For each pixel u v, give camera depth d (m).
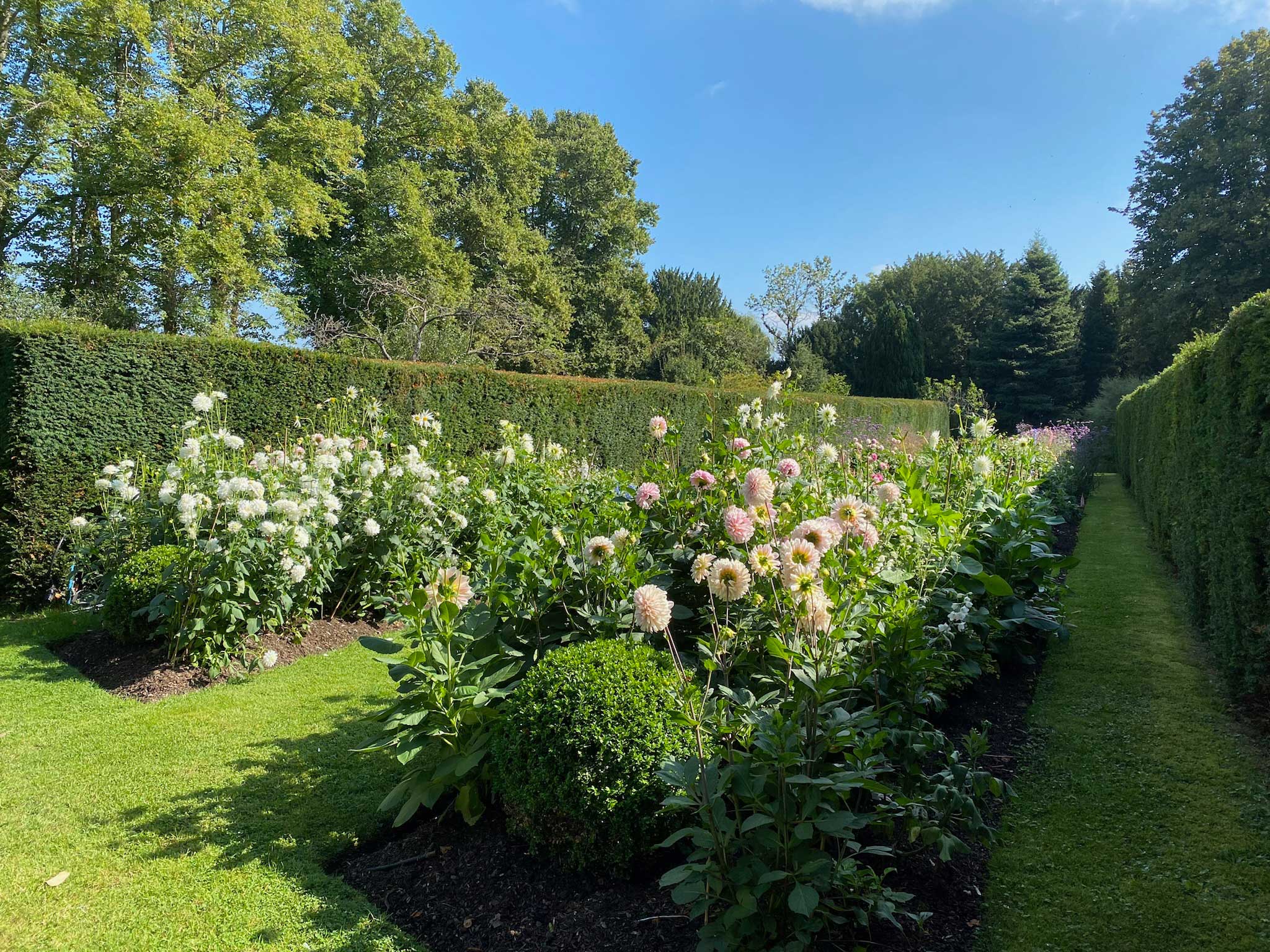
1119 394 22.55
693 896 1.74
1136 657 4.15
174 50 14.30
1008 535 4.11
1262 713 3.17
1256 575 3.14
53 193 13.02
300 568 4.23
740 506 3.24
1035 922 2.01
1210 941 1.92
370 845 2.60
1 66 12.75
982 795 2.18
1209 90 23.62
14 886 2.34
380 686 4.13
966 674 3.24
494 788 2.45
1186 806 2.59
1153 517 7.82
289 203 15.51
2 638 4.88
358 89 17.23
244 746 3.37
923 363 35.16
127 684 4.10
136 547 4.84
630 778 2.15
